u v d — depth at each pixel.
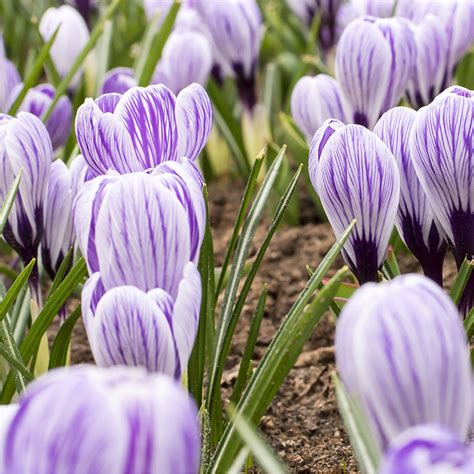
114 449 0.36
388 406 0.39
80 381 0.36
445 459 0.36
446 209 0.52
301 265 0.83
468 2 0.74
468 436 0.45
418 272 0.79
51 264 0.59
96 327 0.44
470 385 0.40
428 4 0.78
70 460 0.35
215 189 1.02
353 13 0.94
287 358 0.48
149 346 0.44
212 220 0.96
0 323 0.57
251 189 0.59
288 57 1.13
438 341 0.39
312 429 0.65
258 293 0.80
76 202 0.46
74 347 0.76
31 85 0.77
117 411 0.36
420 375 0.39
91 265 0.45
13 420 0.36
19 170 0.55
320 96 0.72
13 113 0.77
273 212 0.90
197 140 0.52
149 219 0.44
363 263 0.52
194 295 0.44
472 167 0.50
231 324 0.57
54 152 0.81
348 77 0.68
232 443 0.49
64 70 0.98
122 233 0.44
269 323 0.77
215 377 0.57
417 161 0.51
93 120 0.51
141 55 0.96
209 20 0.90
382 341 0.39
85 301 0.44
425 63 0.72
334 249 0.50
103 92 0.81
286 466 0.61
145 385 0.36
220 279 0.62
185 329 0.44
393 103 0.68
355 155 0.50
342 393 0.44
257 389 0.48
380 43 0.66
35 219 0.58
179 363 0.44
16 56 1.31
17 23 1.38
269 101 1.07
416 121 0.51
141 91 0.51
